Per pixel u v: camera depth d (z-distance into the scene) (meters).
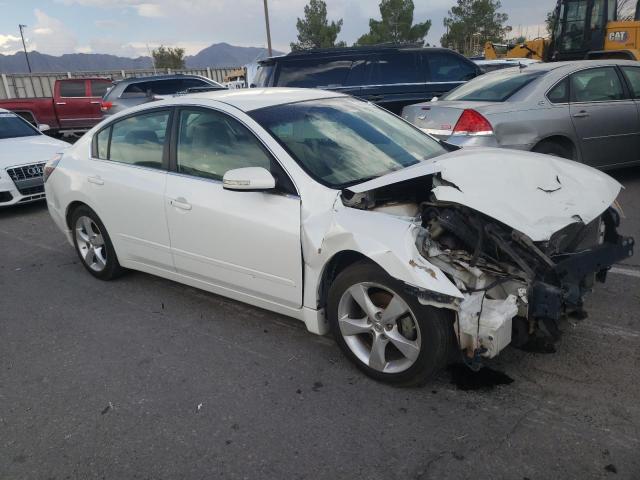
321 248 3.08
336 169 3.43
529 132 6.20
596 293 4.10
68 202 4.86
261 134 3.53
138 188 4.18
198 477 2.51
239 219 3.50
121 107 12.72
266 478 2.47
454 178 3.04
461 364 3.24
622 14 14.57
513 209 2.88
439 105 6.60
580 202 3.09
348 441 2.67
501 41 41.41
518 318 2.91
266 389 3.15
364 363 3.17
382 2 35.69
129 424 2.91
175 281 4.48
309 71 9.19
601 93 6.71
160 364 3.50
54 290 4.86
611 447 2.51
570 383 3.01
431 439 2.64
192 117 3.95
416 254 2.74
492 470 2.42
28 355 3.72
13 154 7.87
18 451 2.75
